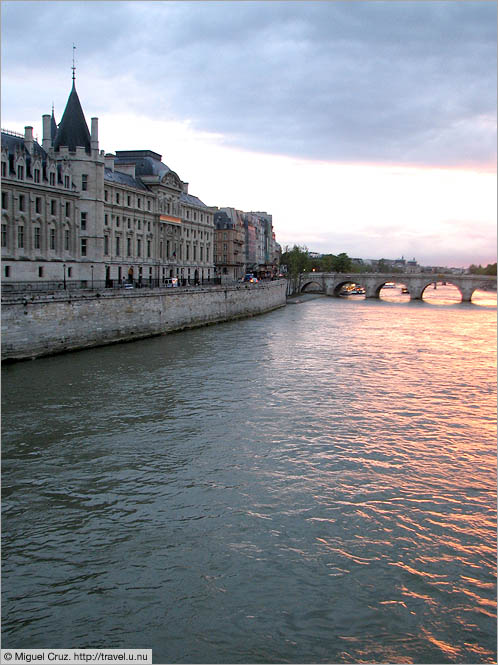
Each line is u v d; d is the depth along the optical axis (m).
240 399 44.59
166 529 24.97
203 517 25.98
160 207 113.88
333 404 44.16
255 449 34.00
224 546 23.83
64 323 62.41
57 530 24.64
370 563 23.00
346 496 28.39
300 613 20.19
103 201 88.19
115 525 25.17
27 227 75.19
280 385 49.81
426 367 61.09
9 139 76.38
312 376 54.09
